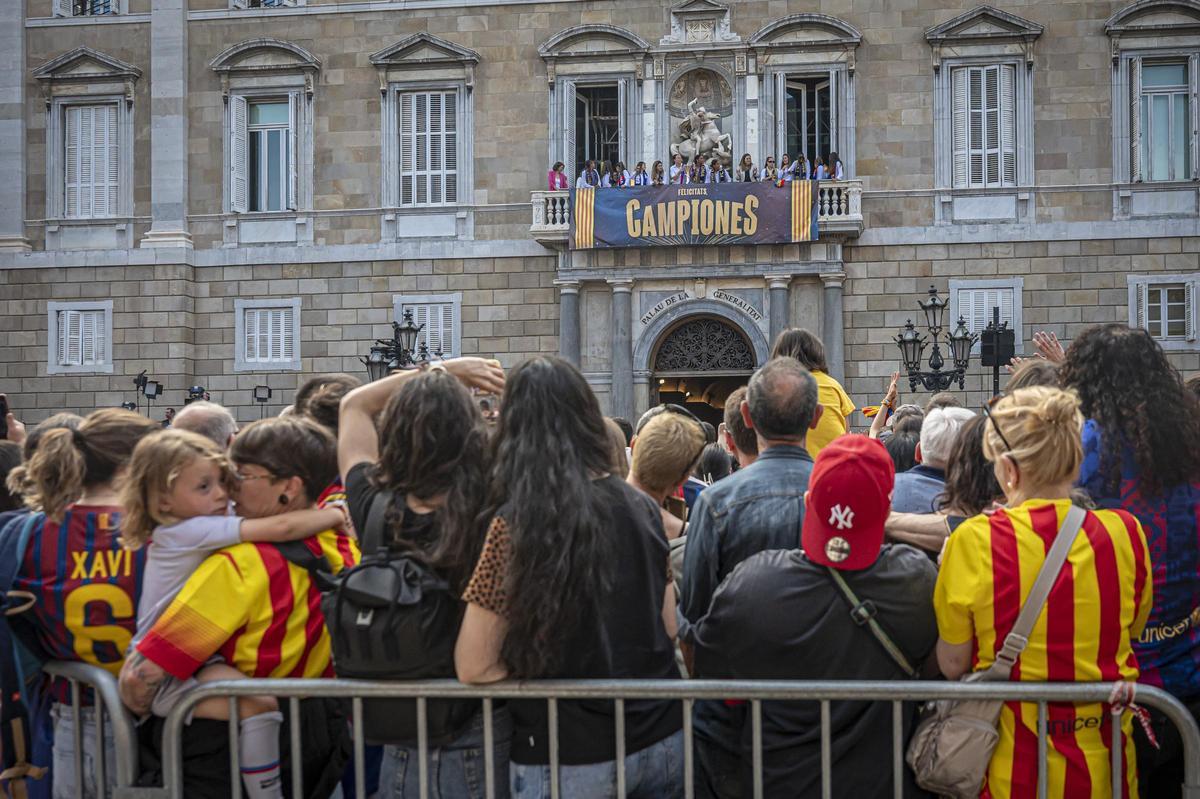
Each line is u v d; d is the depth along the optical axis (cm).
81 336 2573
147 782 408
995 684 362
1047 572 362
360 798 382
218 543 404
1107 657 368
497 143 2530
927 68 2422
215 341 2583
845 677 381
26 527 434
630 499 381
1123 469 417
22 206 2584
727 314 2441
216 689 384
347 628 365
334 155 2562
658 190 2392
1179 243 2341
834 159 2389
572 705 376
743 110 2467
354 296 2556
